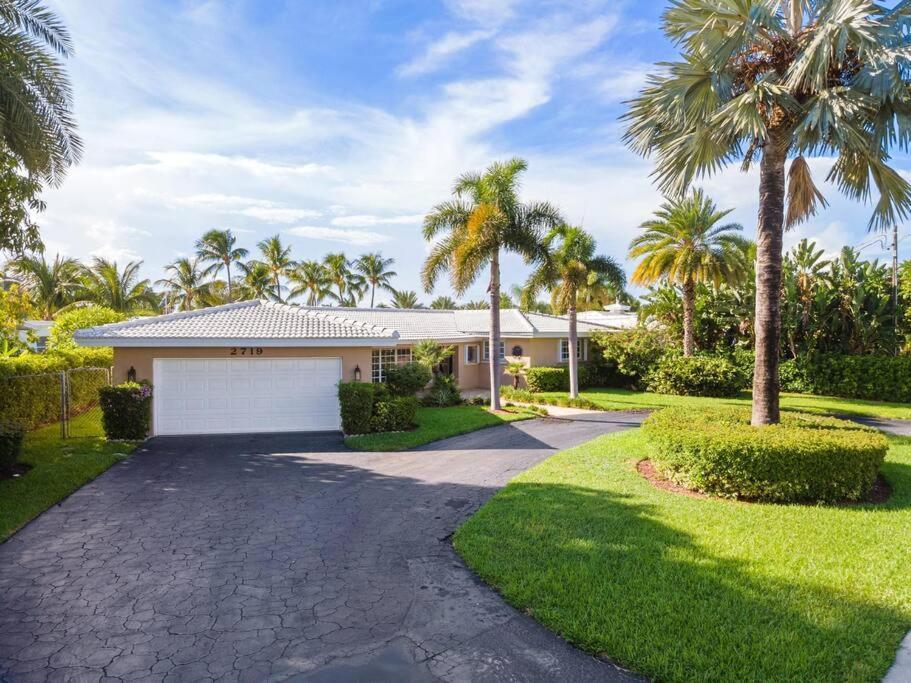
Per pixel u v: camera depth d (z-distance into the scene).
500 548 6.00
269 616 4.71
